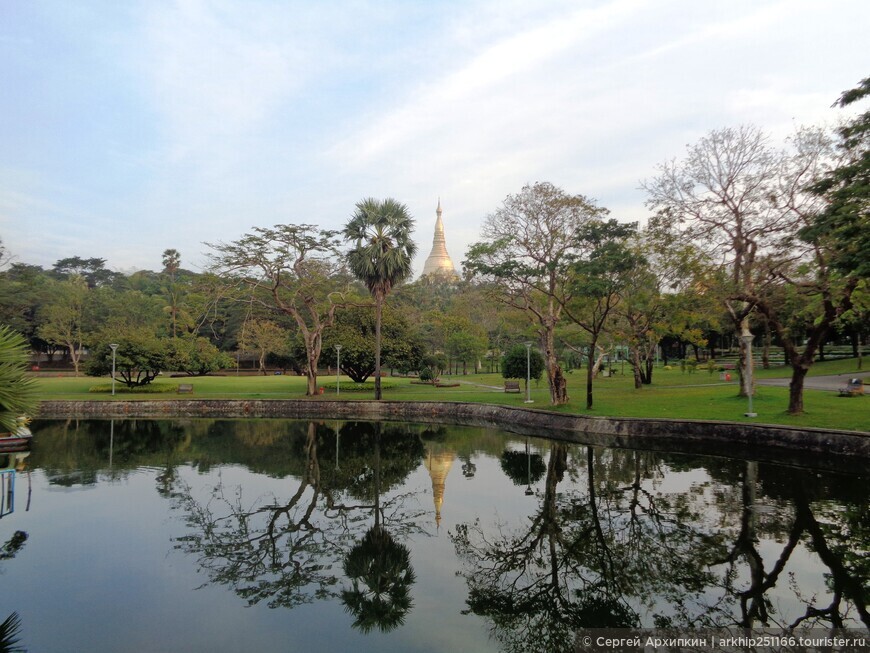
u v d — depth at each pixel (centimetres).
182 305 6456
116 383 4191
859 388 2369
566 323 3547
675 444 1917
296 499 1281
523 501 1245
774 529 988
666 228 2184
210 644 623
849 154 1662
